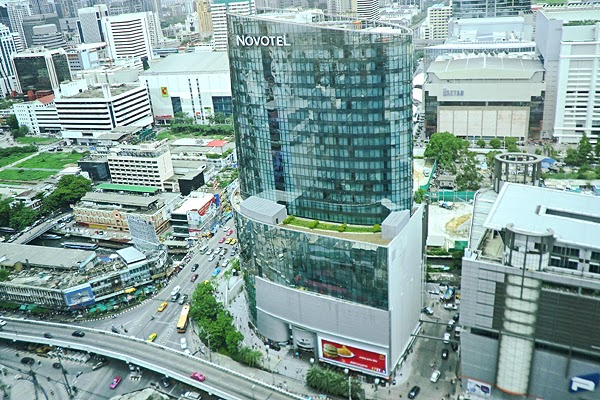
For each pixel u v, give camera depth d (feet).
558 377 556.10
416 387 640.17
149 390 654.94
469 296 575.38
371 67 619.26
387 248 595.06
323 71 641.81
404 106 634.02
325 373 646.33
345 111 647.97
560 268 533.14
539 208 604.08
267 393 630.33
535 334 550.77
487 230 621.31
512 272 540.11
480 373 602.85
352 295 643.86
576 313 522.47
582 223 559.38
